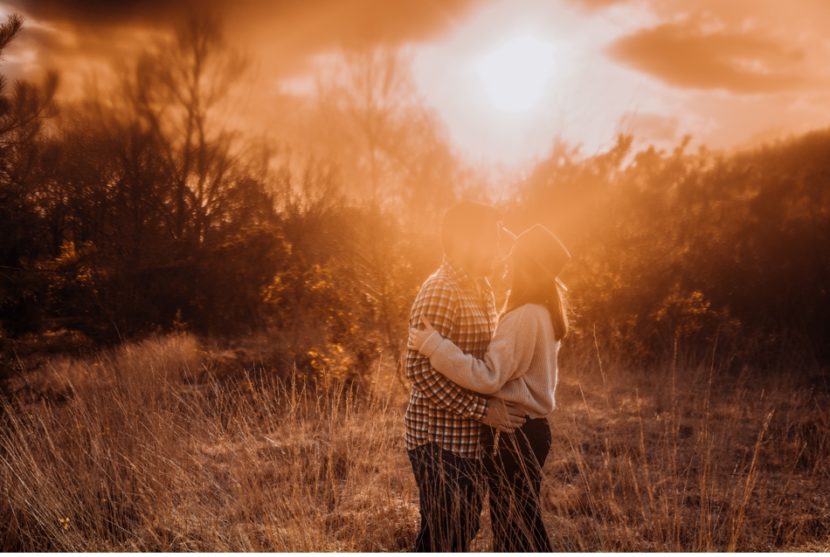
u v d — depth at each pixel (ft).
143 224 36.27
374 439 15.35
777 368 23.73
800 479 13.85
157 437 13.42
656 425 17.57
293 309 29.53
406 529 11.40
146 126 43.80
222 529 11.24
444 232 8.79
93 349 26.45
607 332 25.38
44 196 31.48
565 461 14.66
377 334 22.39
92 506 11.75
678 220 31.37
